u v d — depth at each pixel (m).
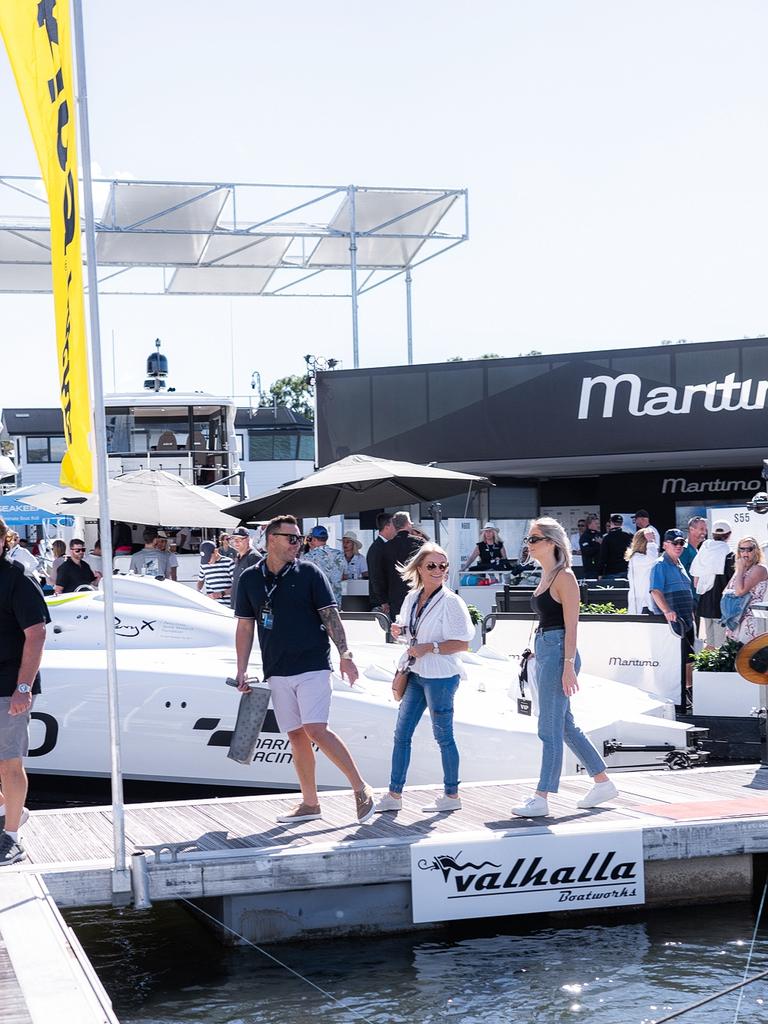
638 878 6.85
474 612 13.51
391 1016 5.46
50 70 5.96
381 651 10.31
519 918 6.88
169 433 21.67
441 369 21.66
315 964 6.20
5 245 22.30
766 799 7.57
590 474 25.25
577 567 21.38
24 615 6.14
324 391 22.20
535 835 6.71
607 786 7.29
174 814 7.35
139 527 19.14
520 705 8.74
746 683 10.36
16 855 6.28
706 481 24.39
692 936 6.55
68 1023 4.25
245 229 21.08
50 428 36.44
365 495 14.55
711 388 20.34
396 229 23.22
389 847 6.50
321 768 8.55
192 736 8.55
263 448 37.41
